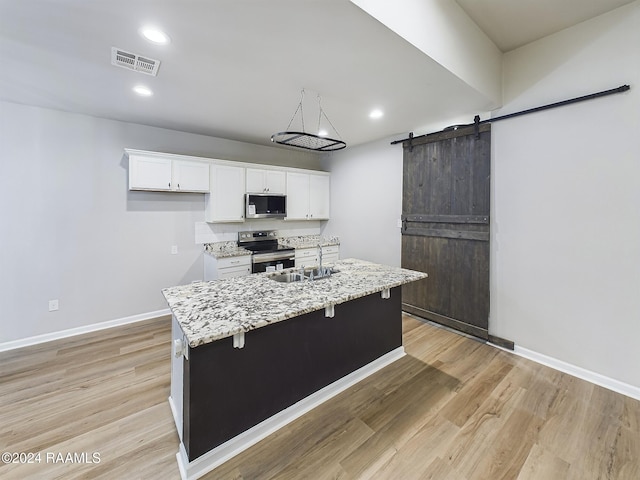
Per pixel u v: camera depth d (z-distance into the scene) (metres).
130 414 2.05
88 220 3.45
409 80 2.38
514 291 2.96
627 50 2.21
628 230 2.26
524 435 1.87
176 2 1.50
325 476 1.58
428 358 2.87
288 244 4.96
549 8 2.25
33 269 3.16
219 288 2.20
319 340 2.20
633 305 2.25
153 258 3.91
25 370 2.62
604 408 2.12
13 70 2.29
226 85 2.51
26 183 3.10
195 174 3.91
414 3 1.87
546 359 2.74
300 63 2.13
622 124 2.25
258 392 1.86
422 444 1.80
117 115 3.37
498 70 2.85
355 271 2.83
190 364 1.57
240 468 1.63
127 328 3.58
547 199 2.69
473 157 3.23
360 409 2.12
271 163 5.00
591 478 1.56
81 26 1.72
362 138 4.33
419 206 3.85
